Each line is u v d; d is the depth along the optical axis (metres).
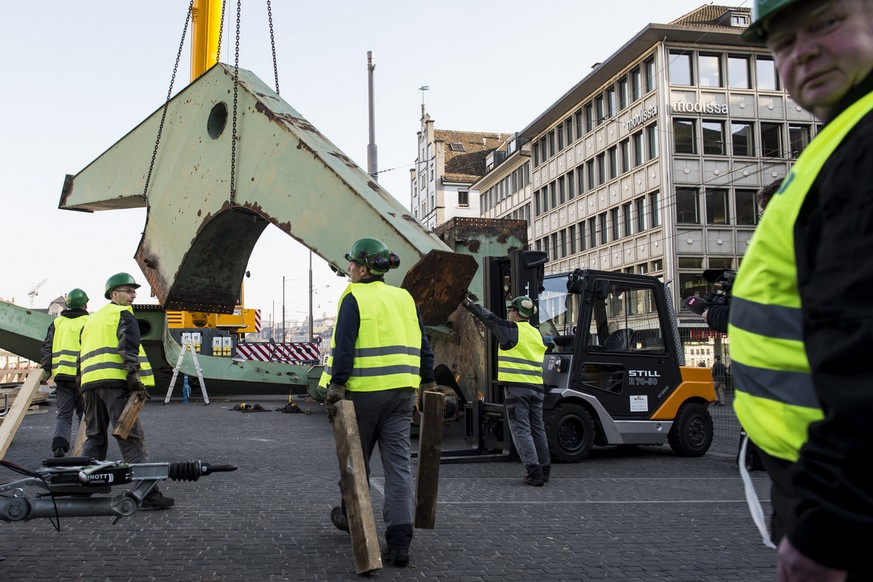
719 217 35.84
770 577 4.29
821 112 1.46
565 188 46.00
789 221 1.35
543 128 48.78
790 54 1.46
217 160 11.08
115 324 6.15
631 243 38.56
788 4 1.41
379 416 4.54
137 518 5.55
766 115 36.66
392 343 4.57
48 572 4.14
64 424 8.52
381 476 7.86
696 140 35.84
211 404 18.22
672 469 9.01
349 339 4.45
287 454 9.34
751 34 1.54
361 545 4.12
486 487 7.39
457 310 11.62
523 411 7.59
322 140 10.55
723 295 3.60
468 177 71.00
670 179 35.22
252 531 5.17
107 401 6.06
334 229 9.60
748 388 1.44
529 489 7.30
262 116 10.52
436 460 4.68
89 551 4.59
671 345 10.46
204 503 6.14
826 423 1.22
